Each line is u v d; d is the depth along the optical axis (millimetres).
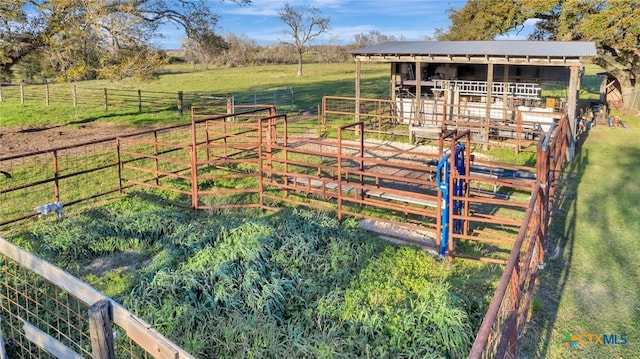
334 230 6688
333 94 26625
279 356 4062
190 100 22797
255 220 6934
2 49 14570
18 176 9867
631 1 15602
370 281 5434
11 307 4785
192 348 4160
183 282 5102
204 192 7832
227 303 4742
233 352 4188
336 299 4949
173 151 12328
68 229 6809
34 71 19234
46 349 3535
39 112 19062
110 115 18656
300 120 17828
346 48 62125
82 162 11062
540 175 5574
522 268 4297
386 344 4219
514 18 20875
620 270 5777
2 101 21891
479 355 2203
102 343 2670
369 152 12555
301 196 8531
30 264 3332
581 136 14250
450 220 6023
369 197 8203
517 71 15188
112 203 8156
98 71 16938
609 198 8508
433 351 4039
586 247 6426
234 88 30391
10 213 7746
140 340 2531
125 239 6547
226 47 19891
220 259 5574
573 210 7879
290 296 5027
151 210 7609
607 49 18188
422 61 13555
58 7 15000
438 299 4629
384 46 16031
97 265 5980
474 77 15906
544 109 13680
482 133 13109
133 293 5070
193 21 18422
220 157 11039
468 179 6039
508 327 3270
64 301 4922
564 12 17484
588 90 25672
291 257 5812
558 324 4672
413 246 6469
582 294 5230
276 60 60375
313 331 4473
